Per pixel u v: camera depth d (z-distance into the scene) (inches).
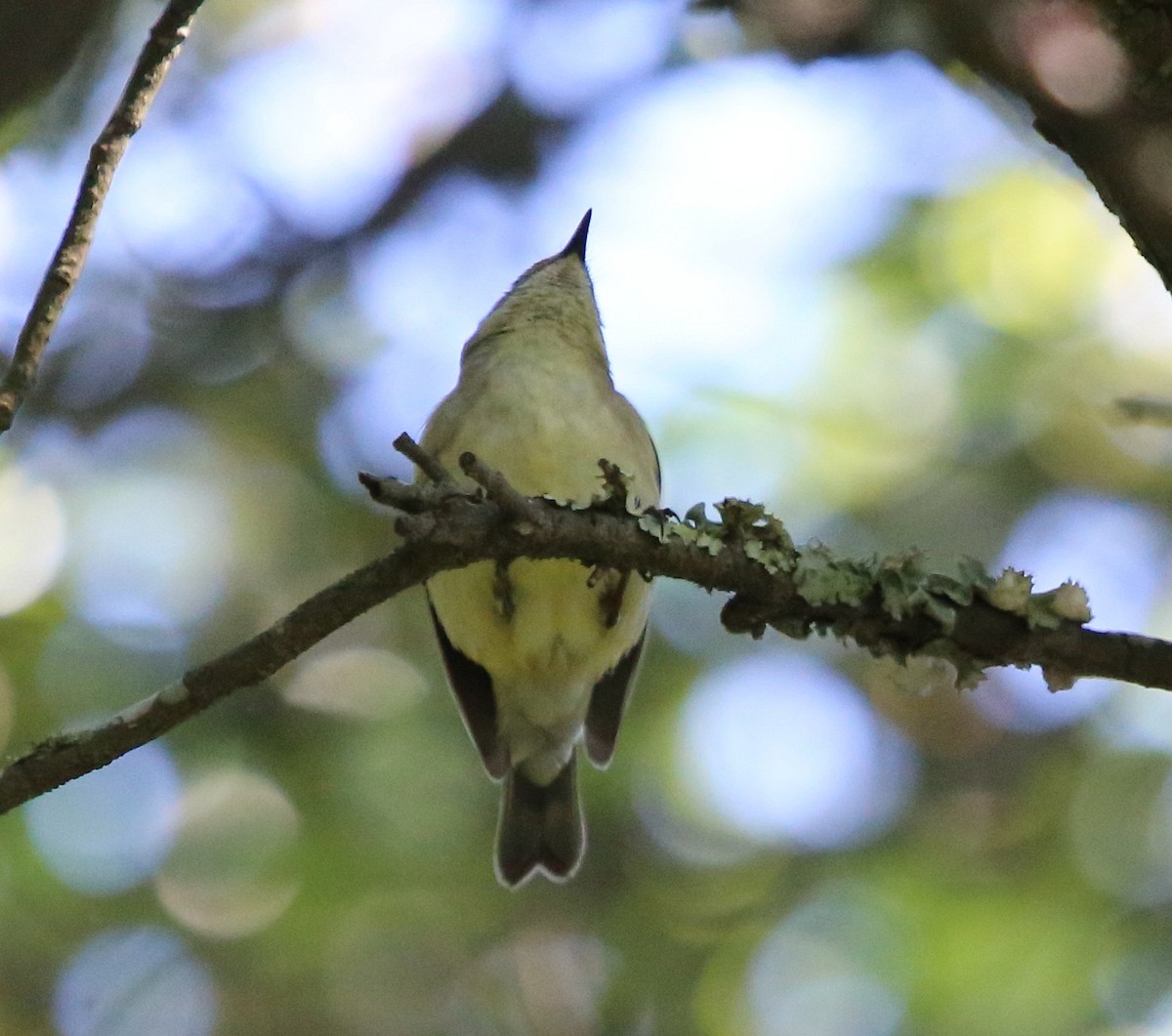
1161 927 450.3
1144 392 476.4
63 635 451.2
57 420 488.7
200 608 472.7
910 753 491.8
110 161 215.9
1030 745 488.4
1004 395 479.2
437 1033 456.1
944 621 230.4
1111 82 183.9
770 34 287.9
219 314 507.2
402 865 462.3
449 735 474.9
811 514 472.4
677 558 229.5
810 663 494.6
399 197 511.2
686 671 485.7
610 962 473.1
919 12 200.1
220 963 454.9
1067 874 464.8
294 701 475.5
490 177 509.7
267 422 501.4
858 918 467.8
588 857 482.9
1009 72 187.8
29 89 198.4
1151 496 482.9
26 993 444.1
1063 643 229.9
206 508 487.2
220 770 466.3
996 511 478.0
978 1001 441.7
